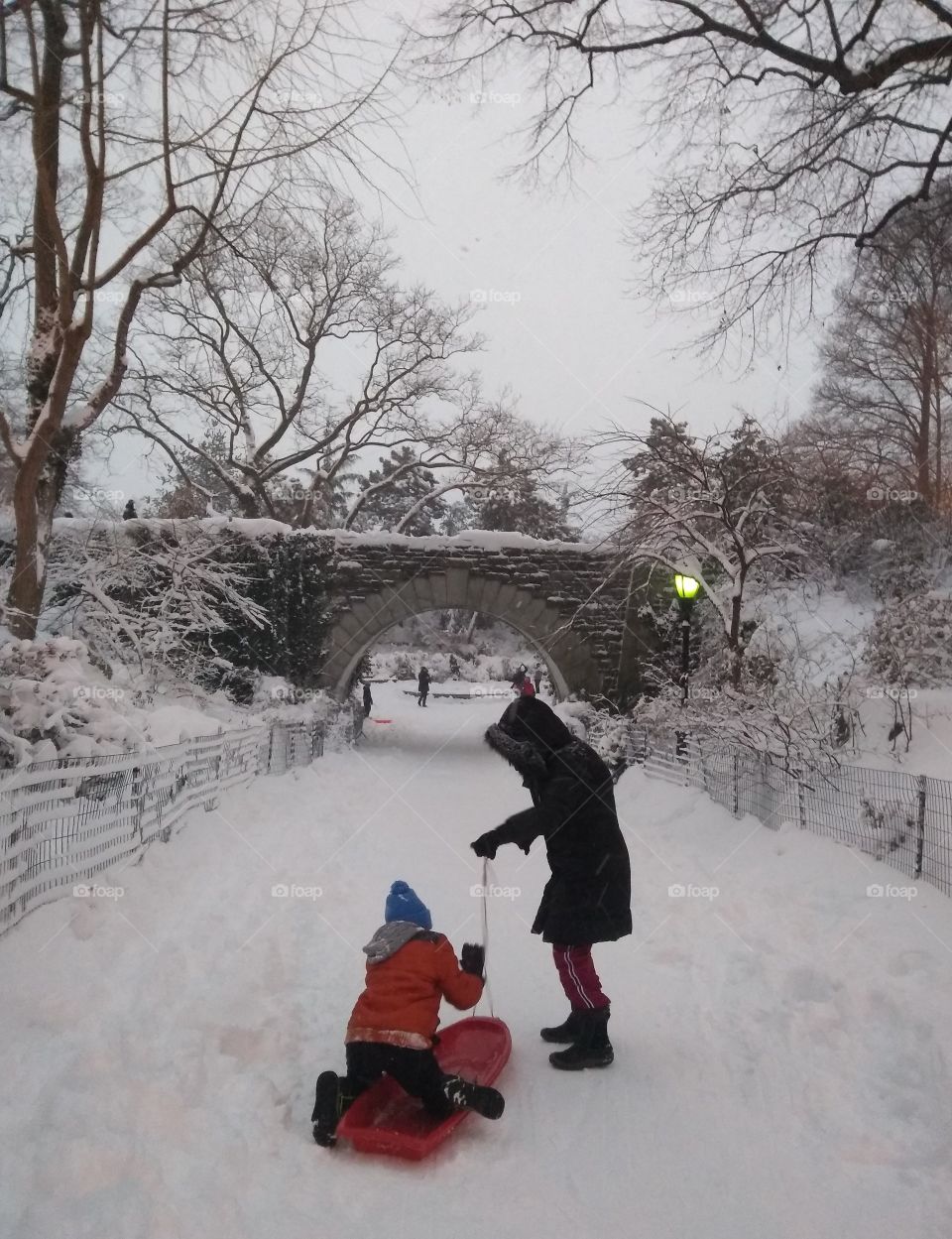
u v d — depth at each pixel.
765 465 17.55
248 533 26.80
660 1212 3.72
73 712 8.96
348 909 8.30
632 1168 4.07
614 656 28.64
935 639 14.87
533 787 5.57
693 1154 4.18
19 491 12.58
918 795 7.81
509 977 6.68
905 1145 4.13
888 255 12.40
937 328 15.30
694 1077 4.98
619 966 6.91
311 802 14.85
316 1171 3.98
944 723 13.26
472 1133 4.40
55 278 14.48
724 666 16.66
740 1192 3.86
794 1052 5.18
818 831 9.75
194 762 10.98
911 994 5.48
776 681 15.92
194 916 7.22
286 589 26.88
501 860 11.15
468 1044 5.30
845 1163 4.05
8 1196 3.39
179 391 32.16
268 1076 4.69
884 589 20.38
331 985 6.22
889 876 7.97
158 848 8.85
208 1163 3.87
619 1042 5.52
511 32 11.92
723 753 12.34
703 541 16.91
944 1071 4.61
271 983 6.11
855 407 31.56
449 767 23.62
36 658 9.23
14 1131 3.77
